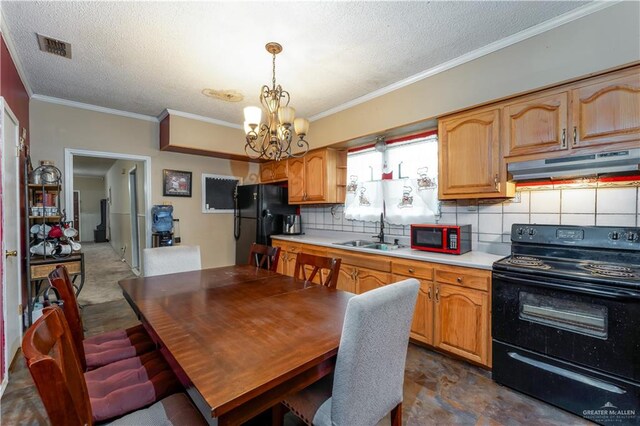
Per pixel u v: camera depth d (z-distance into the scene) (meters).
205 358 1.02
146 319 1.37
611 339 1.55
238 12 1.83
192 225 4.30
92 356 1.50
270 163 4.65
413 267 2.47
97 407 1.10
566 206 2.14
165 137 3.73
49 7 1.77
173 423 1.03
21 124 2.62
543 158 1.97
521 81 2.08
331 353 1.09
